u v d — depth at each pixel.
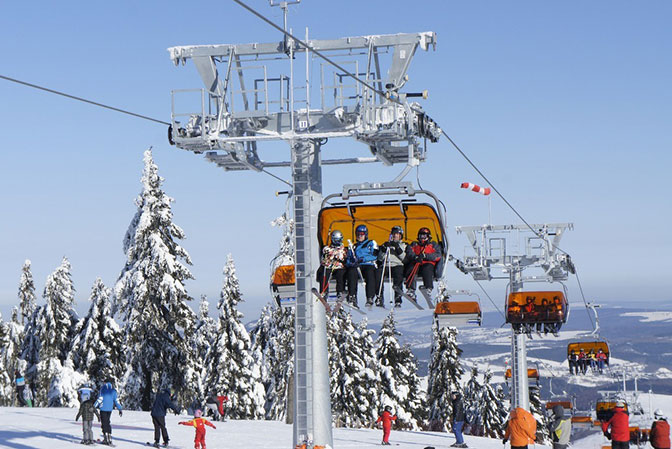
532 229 44.19
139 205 49.00
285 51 19.70
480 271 44.25
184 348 47.88
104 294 52.34
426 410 69.31
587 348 49.94
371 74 19.56
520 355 42.41
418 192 18.72
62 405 51.66
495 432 65.06
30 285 66.44
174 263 47.62
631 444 30.14
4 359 64.12
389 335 66.19
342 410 60.72
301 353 19.34
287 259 43.84
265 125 19.84
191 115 19.75
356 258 19.06
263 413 56.22
